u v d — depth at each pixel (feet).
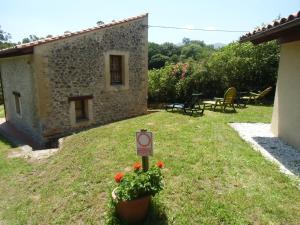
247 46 46.57
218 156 17.30
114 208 11.61
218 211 11.63
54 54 29.37
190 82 48.57
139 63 38.37
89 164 18.42
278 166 15.83
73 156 20.84
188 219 11.39
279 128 21.88
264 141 20.99
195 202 12.42
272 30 16.30
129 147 20.66
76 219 12.89
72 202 14.23
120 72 37.22
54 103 30.27
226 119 28.68
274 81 44.75
